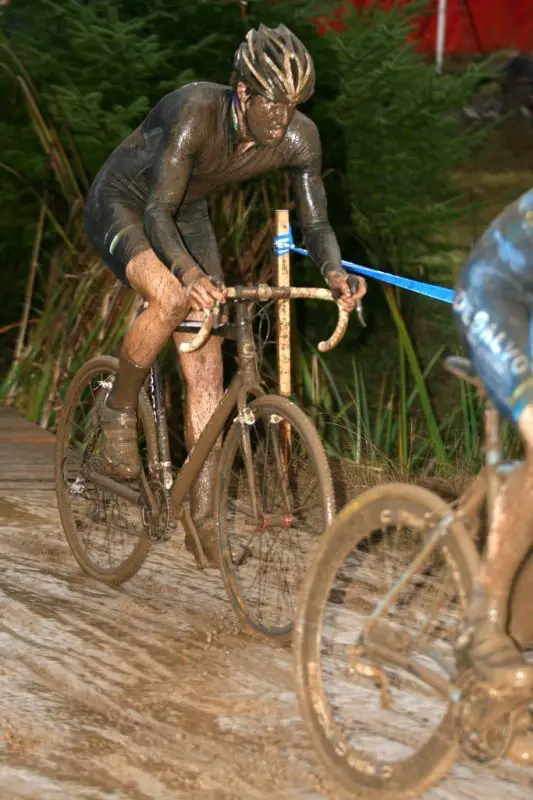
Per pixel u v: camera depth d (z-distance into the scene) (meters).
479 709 5.11
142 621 8.37
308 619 5.84
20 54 15.20
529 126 24.94
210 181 8.51
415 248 15.12
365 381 15.79
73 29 14.74
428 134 14.73
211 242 9.10
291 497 8.91
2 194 15.88
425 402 13.88
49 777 5.92
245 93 7.82
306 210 8.56
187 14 14.98
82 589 9.13
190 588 9.11
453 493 12.72
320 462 7.46
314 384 14.84
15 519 11.02
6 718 6.64
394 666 5.62
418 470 13.93
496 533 5.07
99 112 14.27
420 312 15.91
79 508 10.03
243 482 10.39
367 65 14.91
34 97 15.48
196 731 6.49
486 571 5.10
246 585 8.90
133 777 5.93
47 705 6.86
